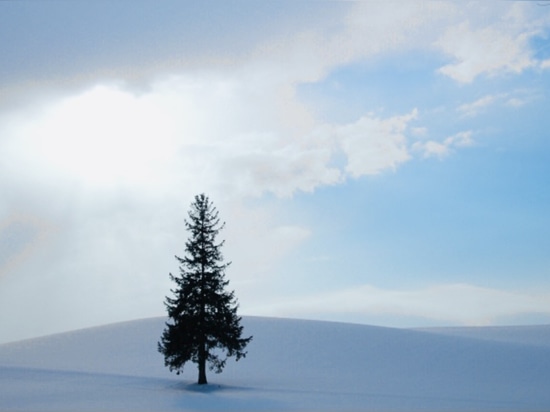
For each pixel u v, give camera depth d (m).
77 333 77.06
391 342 64.50
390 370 51.22
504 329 99.69
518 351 59.97
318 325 75.62
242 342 40.00
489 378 47.00
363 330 72.12
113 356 61.25
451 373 49.62
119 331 75.25
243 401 31.92
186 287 39.22
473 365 53.25
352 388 40.88
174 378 47.25
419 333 71.19
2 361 59.59
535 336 89.38
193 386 38.81
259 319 80.75
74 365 56.59
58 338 74.12
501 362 54.50
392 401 32.78
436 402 32.44
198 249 40.31
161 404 30.62
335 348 61.66
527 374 48.97
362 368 52.34
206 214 41.31
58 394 35.09
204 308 39.84
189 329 38.78
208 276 39.78
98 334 74.38
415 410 28.69
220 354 59.31
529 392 38.97
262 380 45.56
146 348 64.69
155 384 40.41
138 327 77.25
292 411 28.14
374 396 35.34
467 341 65.94
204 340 39.16
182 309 39.09
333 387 41.47
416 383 44.28
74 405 30.25
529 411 28.59
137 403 31.03
